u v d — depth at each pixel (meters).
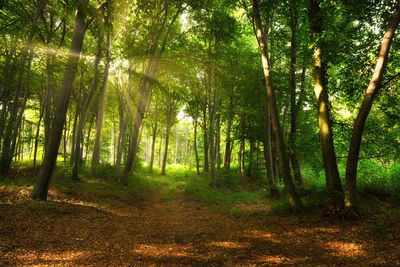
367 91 5.82
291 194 7.88
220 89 19.41
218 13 13.56
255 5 8.38
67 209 7.09
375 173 9.98
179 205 10.84
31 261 3.65
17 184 9.63
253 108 17.12
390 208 6.80
